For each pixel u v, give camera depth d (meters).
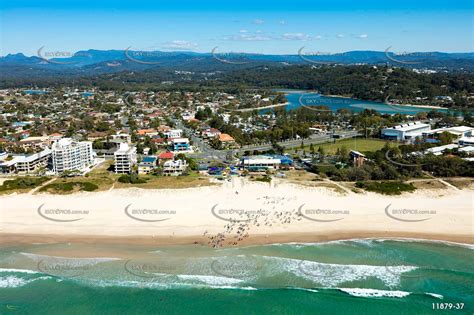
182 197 114.38
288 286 74.44
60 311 69.12
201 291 73.31
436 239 91.56
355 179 129.12
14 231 96.75
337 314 67.69
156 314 68.12
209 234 93.25
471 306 68.94
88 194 116.38
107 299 71.88
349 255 84.62
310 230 94.94
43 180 127.69
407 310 68.06
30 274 79.25
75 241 91.62
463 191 117.38
